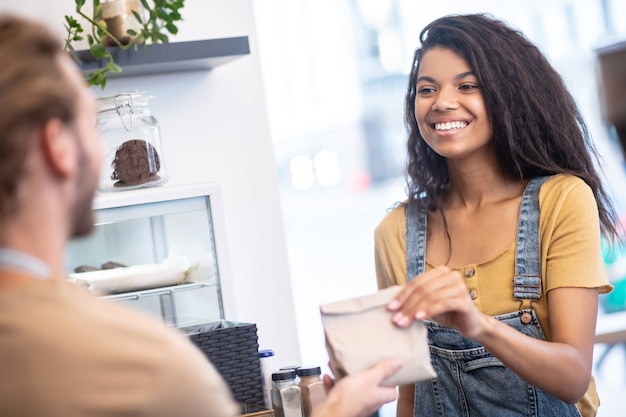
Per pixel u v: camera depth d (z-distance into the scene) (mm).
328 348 1535
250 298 2811
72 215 1068
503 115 2113
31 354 973
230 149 2812
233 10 2848
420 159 2309
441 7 7738
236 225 2809
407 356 1498
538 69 2193
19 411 961
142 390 983
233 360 2312
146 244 2488
